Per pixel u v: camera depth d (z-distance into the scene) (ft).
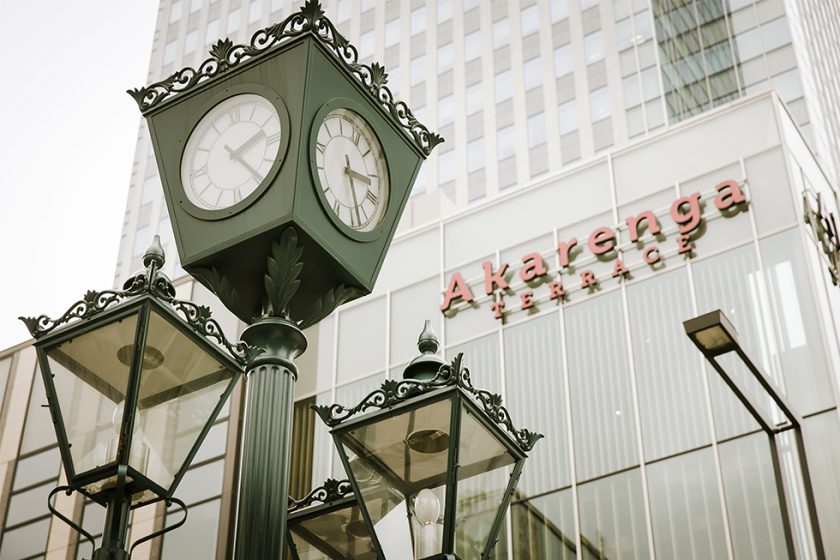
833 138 173.37
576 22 218.59
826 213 79.46
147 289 17.87
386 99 20.88
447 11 237.04
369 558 21.99
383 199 20.20
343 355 84.17
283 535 16.80
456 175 215.92
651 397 72.64
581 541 69.26
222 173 19.11
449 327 82.64
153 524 77.05
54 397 17.84
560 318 79.00
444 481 19.20
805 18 186.19
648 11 210.59
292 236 18.15
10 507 82.79
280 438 17.47
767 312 72.43
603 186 82.84
